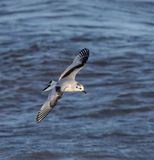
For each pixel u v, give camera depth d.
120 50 31.86
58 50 31.78
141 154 22.30
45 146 22.98
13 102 26.83
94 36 33.69
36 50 31.80
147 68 30.02
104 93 27.48
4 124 24.92
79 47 32.19
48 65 30.17
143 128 24.28
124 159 22.03
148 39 33.47
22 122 25.05
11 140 23.56
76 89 13.33
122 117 25.39
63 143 23.19
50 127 24.50
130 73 29.48
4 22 36.19
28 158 22.30
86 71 29.66
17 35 33.97
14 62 30.61
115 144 23.02
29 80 28.78
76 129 24.28
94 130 24.16
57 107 26.19
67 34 33.94
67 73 13.52
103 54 31.34
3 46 32.44
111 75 29.31
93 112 25.70
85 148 22.73
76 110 25.95
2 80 28.75
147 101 26.64
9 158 22.28
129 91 27.55
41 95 27.45
